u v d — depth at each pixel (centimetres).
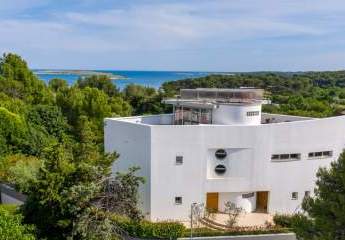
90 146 2714
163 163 3077
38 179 2422
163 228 2822
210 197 3284
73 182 2412
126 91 9844
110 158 2591
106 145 3459
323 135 3353
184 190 3120
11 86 7100
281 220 3014
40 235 2391
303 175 3319
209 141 3106
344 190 2133
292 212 3322
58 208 2377
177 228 2828
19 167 3628
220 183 3156
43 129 5691
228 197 3250
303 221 2275
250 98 3431
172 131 3056
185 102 3491
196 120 3503
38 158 4791
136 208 2583
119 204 2512
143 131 3092
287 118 3881
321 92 12862
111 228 2444
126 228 2823
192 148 3092
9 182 3822
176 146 3073
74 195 2289
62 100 6731
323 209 2147
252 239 2827
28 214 2484
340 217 2023
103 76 10131
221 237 2806
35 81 7600
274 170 3234
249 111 3359
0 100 6047
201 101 3450
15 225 2016
